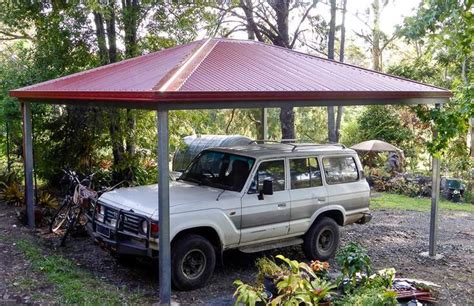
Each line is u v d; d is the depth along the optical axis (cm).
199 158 778
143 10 1186
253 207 675
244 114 2378
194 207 620
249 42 883
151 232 589
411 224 1139
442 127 784
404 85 807
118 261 718
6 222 869
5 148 1288
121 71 767
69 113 1184
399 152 1939
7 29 1530
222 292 623
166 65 667
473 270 769
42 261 650
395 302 504
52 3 1176
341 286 567
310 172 757
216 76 606
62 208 902
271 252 816
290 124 1493
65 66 1165
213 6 1362
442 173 1850
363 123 2228
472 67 1659
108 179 1197
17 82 1098
